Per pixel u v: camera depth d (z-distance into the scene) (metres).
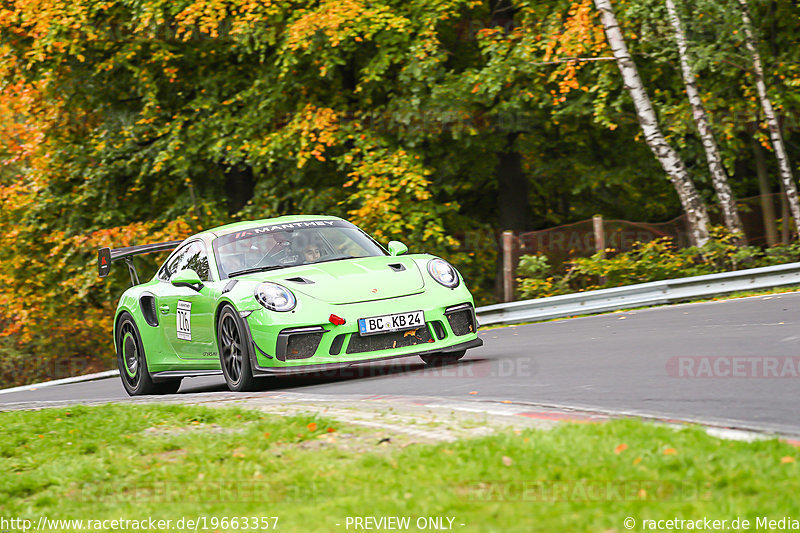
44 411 28.31
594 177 73.00
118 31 70.62
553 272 58.62
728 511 12.52
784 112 64.50
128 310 36.94
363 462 17.17
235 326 30.25
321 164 73.06
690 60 60.09
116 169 73.19
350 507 14.30
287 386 31.17
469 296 30.97
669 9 59.44
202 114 71.81
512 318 53.19
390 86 68.19
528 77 67.12
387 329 29.02
